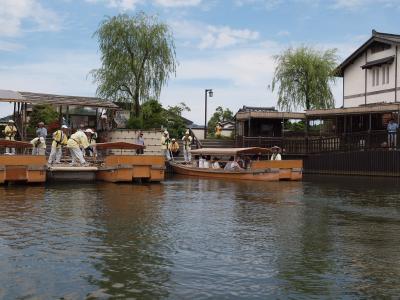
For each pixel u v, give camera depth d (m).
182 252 9.15
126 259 8.62
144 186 21.12
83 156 24.28
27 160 19.92
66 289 7.07
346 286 7.34
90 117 33.41
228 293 7.02
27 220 12.01
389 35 33.50
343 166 30.22
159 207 14.63
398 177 27.31
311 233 11.02
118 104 36.56
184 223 12.02
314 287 7.29
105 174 22.39
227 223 12.12
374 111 29.08
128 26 35.91
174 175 29.30
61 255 8.81
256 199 17.00
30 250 9.12
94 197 16.64
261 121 36.34
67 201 15.49
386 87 32.56
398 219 12.94
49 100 30.16
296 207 15.08
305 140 32.50
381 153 28.12
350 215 13.56
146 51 36.25
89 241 9.89
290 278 7.68
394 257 8.95
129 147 23.30
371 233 11.06
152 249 9.34
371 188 21.27
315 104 40.66
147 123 36.94
